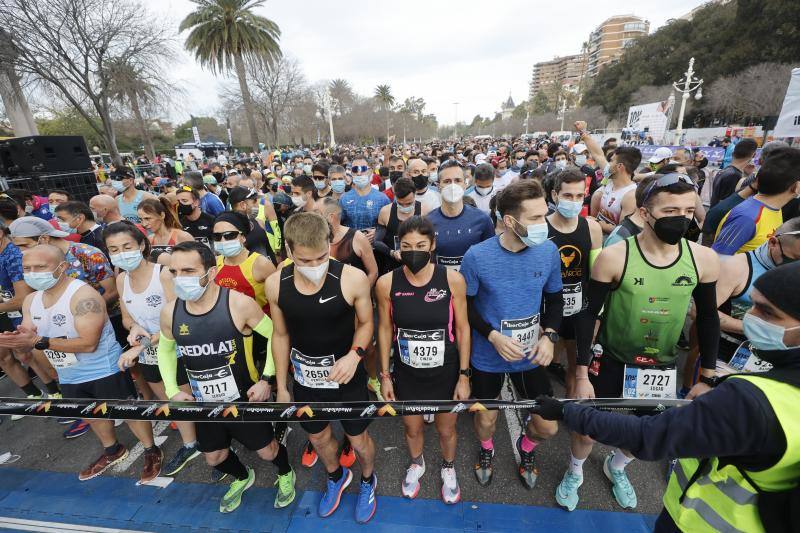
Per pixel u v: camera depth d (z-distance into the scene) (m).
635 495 2.41
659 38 44.91
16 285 3.19
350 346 2.18
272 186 8.85
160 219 3.51
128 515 2.48
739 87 29.98
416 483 2.49
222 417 2.05
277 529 2.32
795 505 0.96
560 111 61.28
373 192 4.81
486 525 2.26
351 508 2.42
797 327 0.97
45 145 8.02
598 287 2.04
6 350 3.39
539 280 2.14
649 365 2.08
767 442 0.93
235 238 2.64
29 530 2.41
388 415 2.00
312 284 1.99
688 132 26.45
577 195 2.51
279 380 2.22
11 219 3.73
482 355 2.31
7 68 11.05
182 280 1.94
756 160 9.48
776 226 2.38
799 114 5.73
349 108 54.72
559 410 1.47
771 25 29.67
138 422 2.62
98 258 3.22
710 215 3.25
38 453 3.08
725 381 1.04
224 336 2.10
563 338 3.12
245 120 38.56
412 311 2.10
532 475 2.48
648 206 1.80
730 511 1.11
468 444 2.92
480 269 2.15
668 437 1.06
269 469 2.79
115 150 13.75
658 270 1.90
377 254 3.97
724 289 2.16
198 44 22.27
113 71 12.88
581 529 2.21
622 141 23.28
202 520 2.41
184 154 26.58
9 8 10.71
